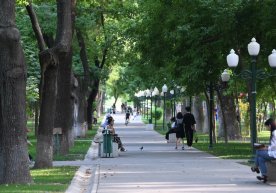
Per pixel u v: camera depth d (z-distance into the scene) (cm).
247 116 8919
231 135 7531
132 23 7494
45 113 3897
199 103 9869
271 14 4984
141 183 3119
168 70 6450
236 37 5344
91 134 9212
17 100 2848
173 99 9700
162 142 7331
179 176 3466
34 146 6322
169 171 3769
